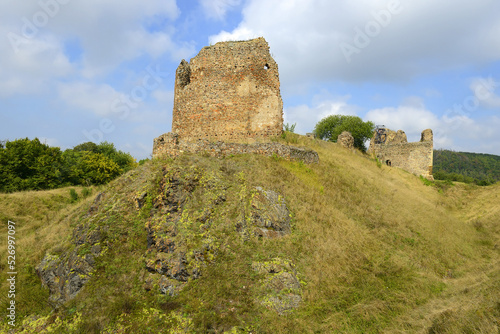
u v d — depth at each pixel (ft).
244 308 29.73
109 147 169.48
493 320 25.09
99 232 38.06
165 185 42.39
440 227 55.98
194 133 69.46
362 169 79.77
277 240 38.70
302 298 31.81
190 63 71.41
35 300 35.60
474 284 36.11
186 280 32.58
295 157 61.46
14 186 91.76
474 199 91.15
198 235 36.52
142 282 33.50
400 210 57.72
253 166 52.54
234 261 34.60
